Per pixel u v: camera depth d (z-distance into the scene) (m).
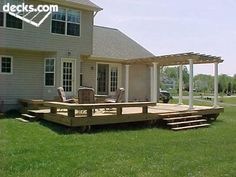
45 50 15.42
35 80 16.02
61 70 15.95
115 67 20.83
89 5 16.55
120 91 13.46
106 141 9.11
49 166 6.37
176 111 13.71
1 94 14.97
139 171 6.22
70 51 16.27
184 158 7.34
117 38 23.88
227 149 8.44
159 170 6.31
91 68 19.36
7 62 15.16
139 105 11.79
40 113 12.41
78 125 10.38
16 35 14.58
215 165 6.77
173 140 9.62
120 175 5.93
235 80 76.06
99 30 23.77
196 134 10.95
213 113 15.54
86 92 11.98
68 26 16.22
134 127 12.06
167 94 28.50
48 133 10.03
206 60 16.17
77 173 5.96
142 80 22.36
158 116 12.66
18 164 6.45
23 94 15.61
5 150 7.60
